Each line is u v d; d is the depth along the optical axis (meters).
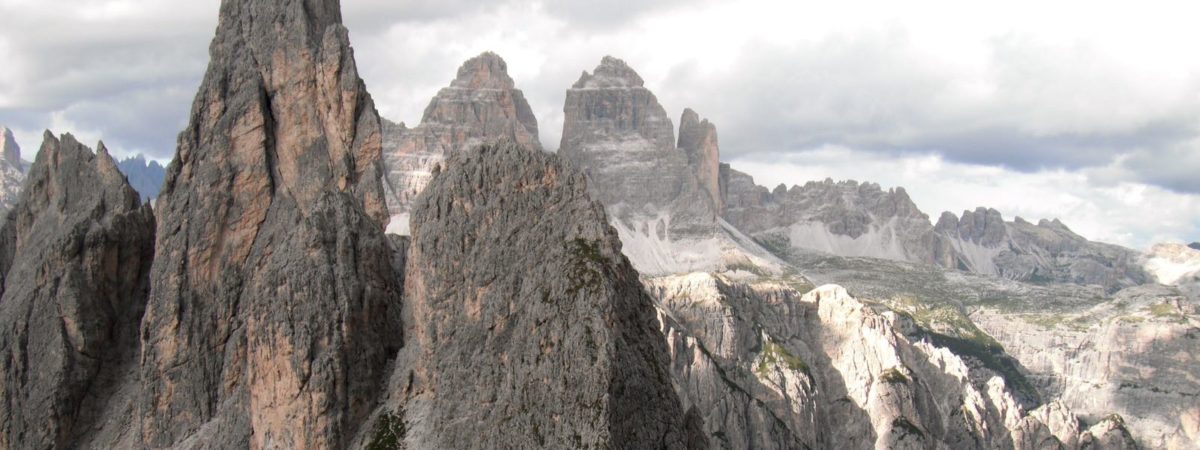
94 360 160.88
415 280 131.88
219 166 155.50
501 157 130.38
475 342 122.12
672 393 117.19
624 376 110.62
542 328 114.69
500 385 116.69
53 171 179.50
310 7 164.50
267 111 159.25
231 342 146.62
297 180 157.62
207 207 154.12
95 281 163.25
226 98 158.75
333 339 127.38
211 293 152.88
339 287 130.50
